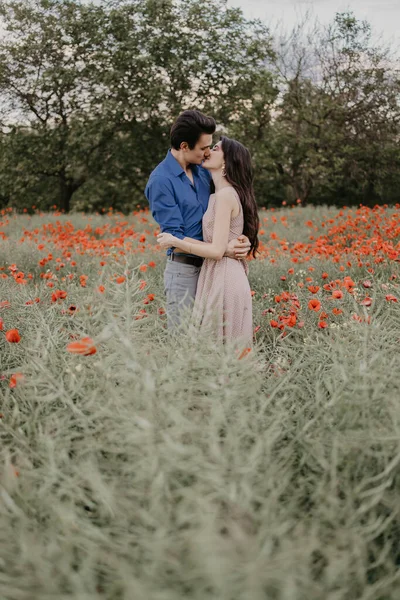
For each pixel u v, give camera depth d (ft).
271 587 4.78
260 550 4.70
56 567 5.03
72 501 5.66
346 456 6.31
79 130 69.41
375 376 7.02
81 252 24.23
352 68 76.02
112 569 5.08
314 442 6.42
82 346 6.54
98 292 8.54
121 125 73.41
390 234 25.61
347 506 5.51
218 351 7.60
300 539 4.94
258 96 74.54
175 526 4.95
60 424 6.94
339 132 76.89
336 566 4.78
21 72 70.69
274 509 5.29
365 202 96.53
